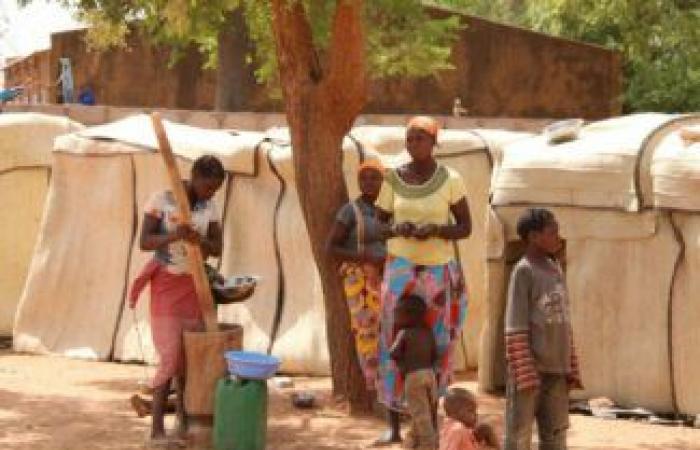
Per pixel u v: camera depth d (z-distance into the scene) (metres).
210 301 8.03
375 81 22.47
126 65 23.73
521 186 10.17
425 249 7.95
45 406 9.48
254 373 7.80
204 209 8.05
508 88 22.36
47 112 15.98
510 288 6.66
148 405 8.55
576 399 9.91
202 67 22.31
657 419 9.41
